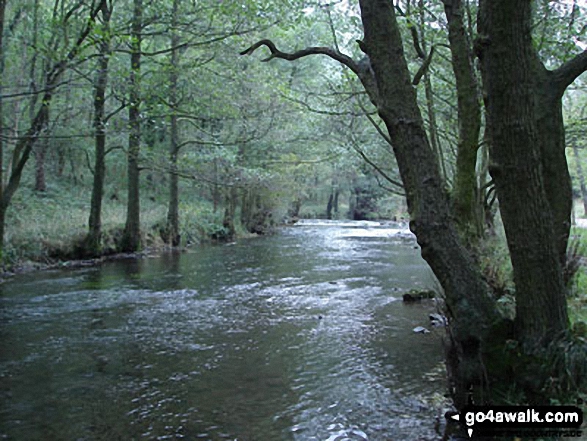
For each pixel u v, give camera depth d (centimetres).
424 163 467
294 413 531
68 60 1216
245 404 555
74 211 2144
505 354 445
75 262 1712
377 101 512
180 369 670
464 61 673
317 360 705
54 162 2841
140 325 902
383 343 784
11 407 547
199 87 1711
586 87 1152
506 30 405
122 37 1152
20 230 1670
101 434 485
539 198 427
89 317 960
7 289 1230
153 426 502
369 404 551
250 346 773
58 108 1599
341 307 1048
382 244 2536
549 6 875
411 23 809
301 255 2023
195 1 1338
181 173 2155
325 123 1410
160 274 1505
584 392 424
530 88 417
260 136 2105
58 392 589
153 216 2438
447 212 470
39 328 877
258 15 1195
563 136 497
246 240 2822
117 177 3166
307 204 6397
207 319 949
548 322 434
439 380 619
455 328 468
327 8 1028
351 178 4944
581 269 900
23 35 1451
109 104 2366
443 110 1259
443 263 466
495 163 434
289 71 3027
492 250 871
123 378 636
